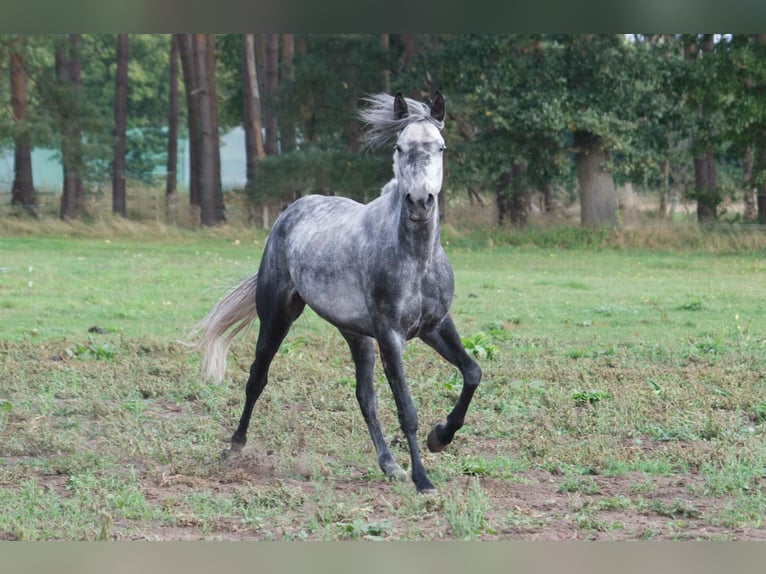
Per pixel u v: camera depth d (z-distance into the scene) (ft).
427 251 23.85
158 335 50.21
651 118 106.83
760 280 74.79
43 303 59.82
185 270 79.00
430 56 106.83
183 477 25.50
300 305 28.78
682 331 51.49
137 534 21.07
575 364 41.78
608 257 94.07
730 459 26.21
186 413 33.91
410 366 40.47
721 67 98.94
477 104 105.50
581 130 106.63
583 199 111.34
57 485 25.27
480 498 22.68
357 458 27.48
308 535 21.06
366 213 25.62
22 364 40.68
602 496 24.06
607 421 31.37
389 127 23.98
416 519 22.06
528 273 80.43
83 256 89.92
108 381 37.65
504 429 30.66
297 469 26.48
